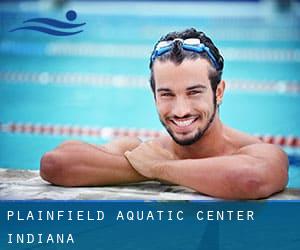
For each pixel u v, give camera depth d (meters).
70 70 9.56
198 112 3.39
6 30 12.83
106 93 8.16
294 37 12.79
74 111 7.13
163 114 3.43
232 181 3.35
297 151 5.77
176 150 3.70
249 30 13.63
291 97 7.96
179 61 3.33
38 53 10.96
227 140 3.69
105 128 6.50
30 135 6.17
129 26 14.02
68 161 3.61
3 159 5.32
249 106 7.46
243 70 9.73
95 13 15.27
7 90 8.20
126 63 10.20
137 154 3.63
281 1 15.31
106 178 3.64
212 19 14.95
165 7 15.35
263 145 3.64
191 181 3.45
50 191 3.54
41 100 7.64
